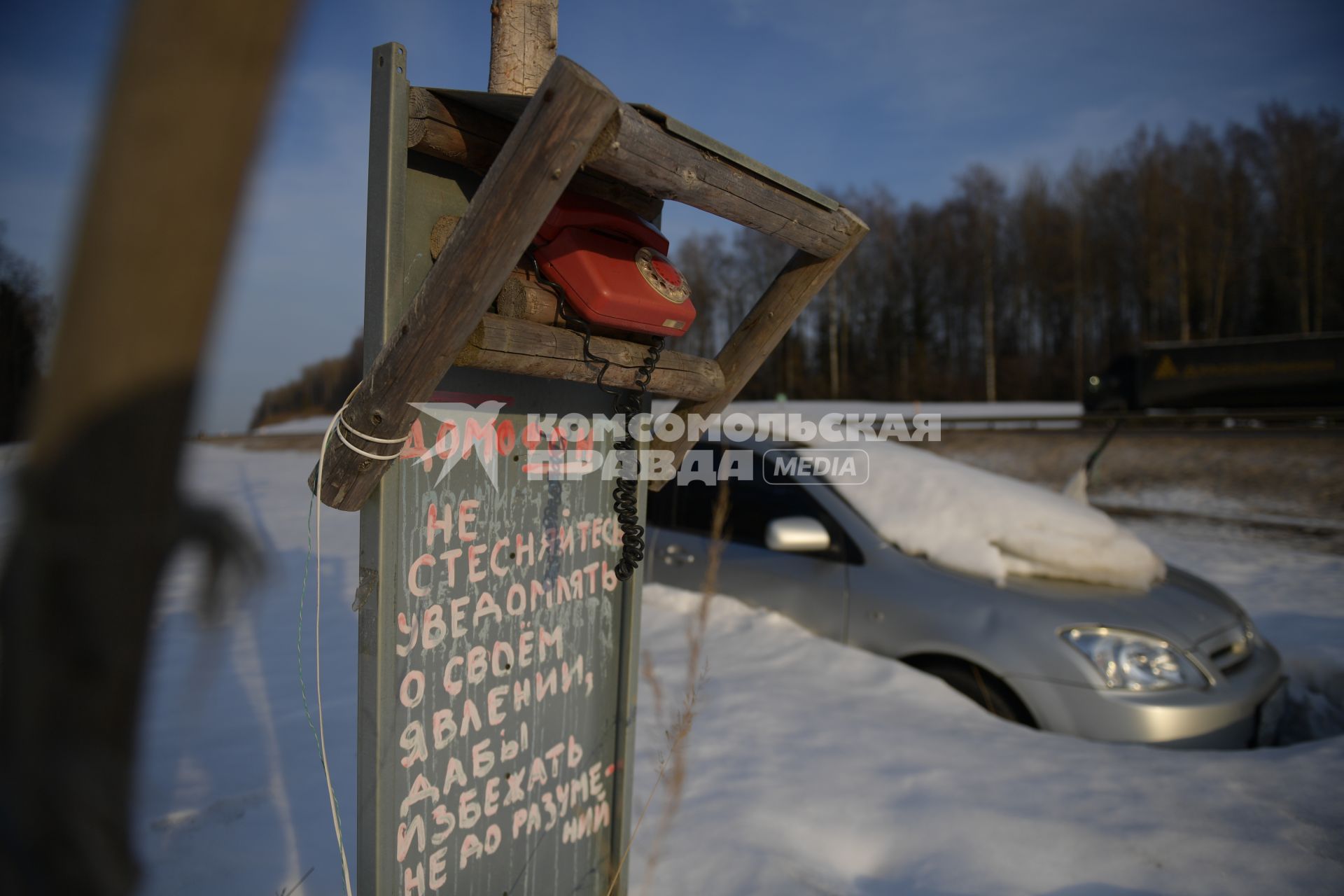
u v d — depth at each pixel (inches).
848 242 73.0
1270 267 1679.4
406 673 58.8
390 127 53.4
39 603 15.9
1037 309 2113.7
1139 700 122.6
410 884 60.0
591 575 75.7
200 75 14.0
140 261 14.4
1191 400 884.0
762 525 165.8
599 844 79.1
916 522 152.5
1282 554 335.0
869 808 99.3
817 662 140.8
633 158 50.1
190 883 81.6
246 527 17.4
